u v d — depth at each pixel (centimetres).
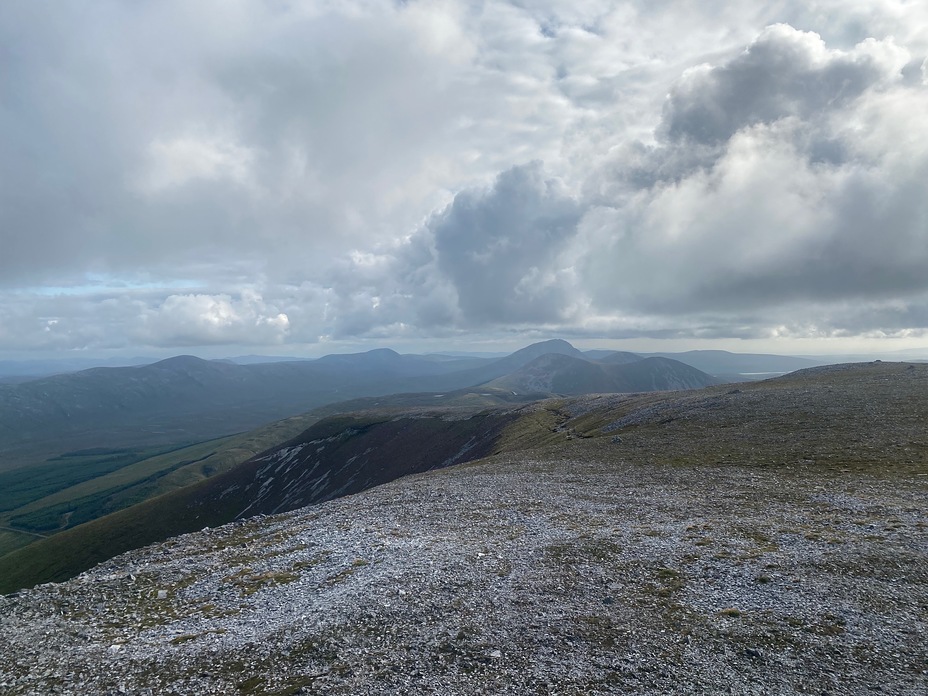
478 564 2712
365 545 3206
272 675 1827
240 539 3778
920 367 8744
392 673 1762
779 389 7850
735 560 2555
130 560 3597
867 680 1609
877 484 3622
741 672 1683
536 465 5812
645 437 6394
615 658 1791
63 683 1914
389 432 16400
